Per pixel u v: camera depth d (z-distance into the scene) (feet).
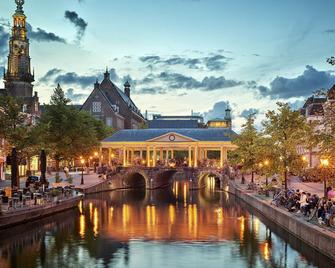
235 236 137.39
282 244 124.88
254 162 241.35
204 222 166.30
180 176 492.54
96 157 422.00
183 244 126.62
